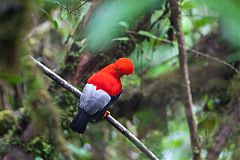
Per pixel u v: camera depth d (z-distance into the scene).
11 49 3.90
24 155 9.33
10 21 3.68
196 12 11.92
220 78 12.43
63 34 11.90
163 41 10.71
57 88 10.10
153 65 12.23
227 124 12.25
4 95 10.70
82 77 10.65
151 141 12.56
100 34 10.20
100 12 10.09
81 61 10.59
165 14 10.22
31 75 6.32
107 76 7.10
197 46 12.34
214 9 10.98
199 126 12.14
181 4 10.24
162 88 12.28
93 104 6.82
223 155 12.18
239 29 11.23
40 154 9.17
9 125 9.59
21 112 9.55
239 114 12.31
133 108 12.32
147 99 12.33
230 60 12.17
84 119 6.80
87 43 10.41
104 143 12.18
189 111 9.54
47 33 11.54
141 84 12.10
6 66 3.95
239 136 12.14
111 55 10.54
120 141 12.47
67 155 6.61
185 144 12.90
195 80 12.46
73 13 9.22
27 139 9.36
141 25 10.34
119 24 9.79
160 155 12.29
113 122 7.35
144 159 11.62
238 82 12.17
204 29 13.88
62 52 12.07
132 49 10.61
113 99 7.09
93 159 11.96
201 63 12.41
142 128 12.58
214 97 12.69
